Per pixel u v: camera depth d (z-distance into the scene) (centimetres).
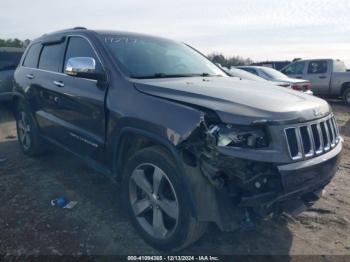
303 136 266
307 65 1480
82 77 347
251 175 241
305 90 1082
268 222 346
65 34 437
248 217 263
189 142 253
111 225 335
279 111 257
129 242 308
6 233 320
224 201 256
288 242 314
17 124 559
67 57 416
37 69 484
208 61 450
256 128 246
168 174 271
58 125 423
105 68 346
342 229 338
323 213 369
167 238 283
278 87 349
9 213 357
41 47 496
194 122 250
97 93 344
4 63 876
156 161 280
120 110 310
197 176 254
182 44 461
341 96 1392
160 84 305
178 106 269
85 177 453
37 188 418
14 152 566
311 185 267
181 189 262
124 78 325
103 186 424
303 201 281
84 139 373
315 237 323
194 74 381
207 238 316
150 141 296
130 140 322
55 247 300
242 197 245
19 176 457
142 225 306
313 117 278
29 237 314
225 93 284
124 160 332
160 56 390
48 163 507
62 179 446
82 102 365
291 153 253
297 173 249
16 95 529
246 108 255
